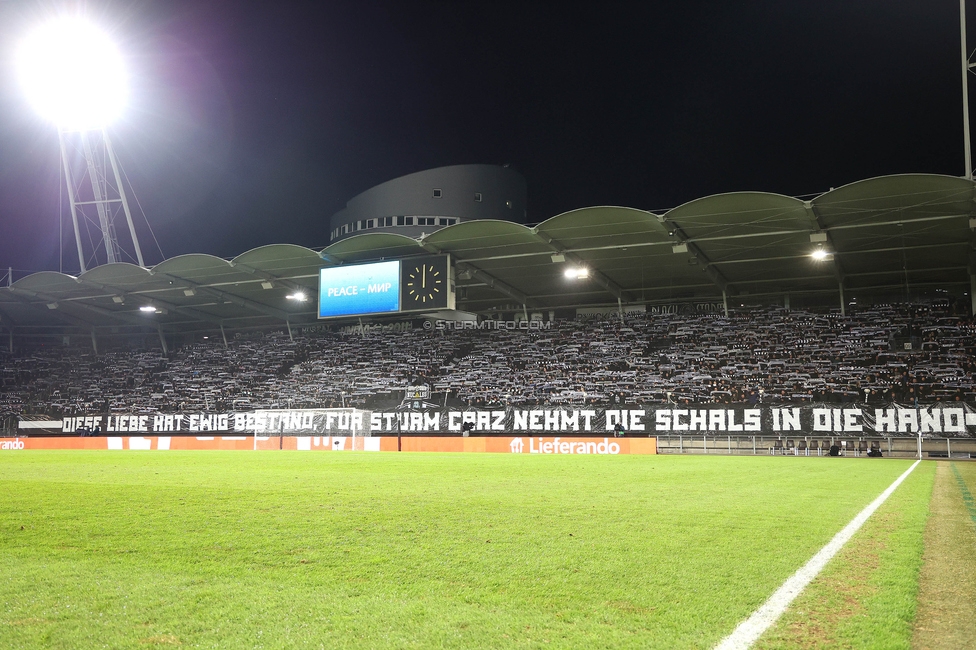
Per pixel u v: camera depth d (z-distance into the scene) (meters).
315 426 42.88
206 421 46.72
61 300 55.28
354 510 10.60
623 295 52.53
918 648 4.36
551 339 51.47
